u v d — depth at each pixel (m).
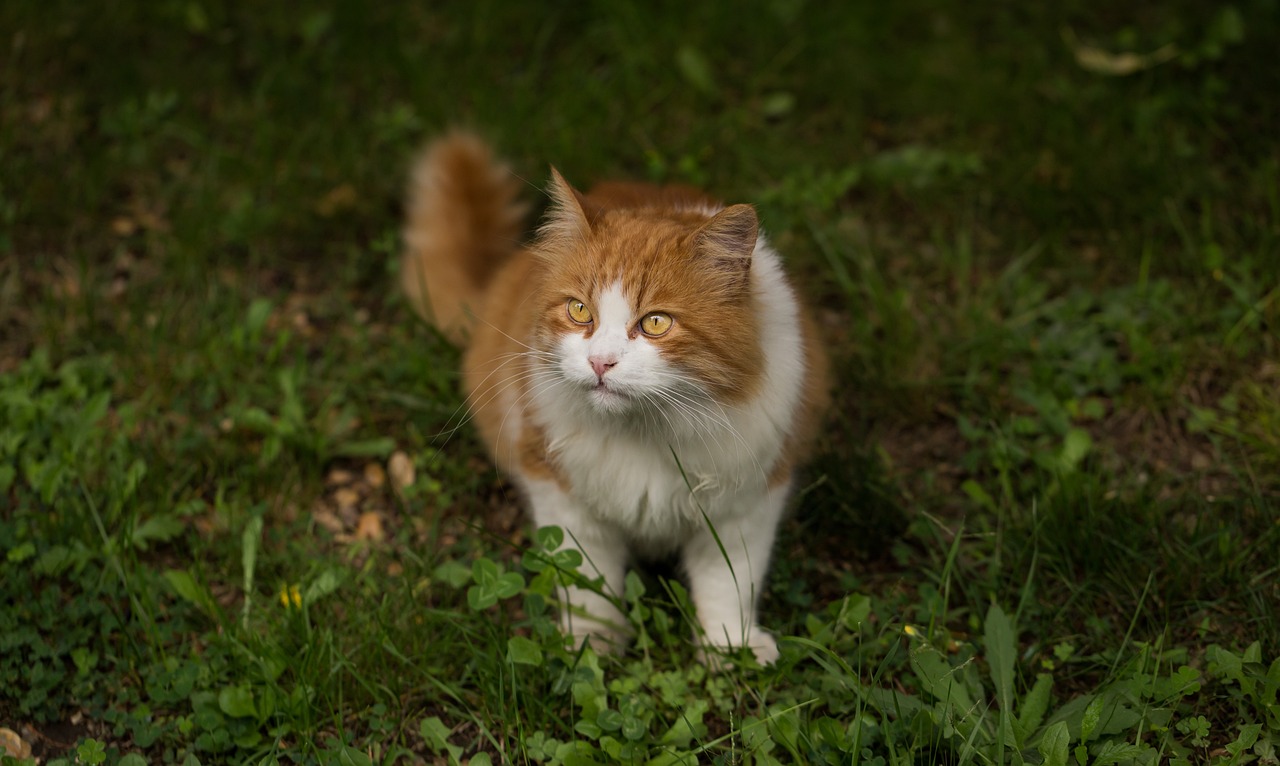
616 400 3.44
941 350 5.20
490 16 6.95
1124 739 3.51
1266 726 3.52
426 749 3.69
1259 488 4.42
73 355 5.11
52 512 4.28
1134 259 5.53
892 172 6.05
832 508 4.53
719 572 4.02
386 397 4.92
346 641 3.94
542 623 3.76
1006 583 4.21
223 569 4.25
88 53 6.57
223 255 5.69
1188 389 4.93
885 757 3.47
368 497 4.67
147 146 6.12
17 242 5.60
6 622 3.86
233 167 6.02
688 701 3.78
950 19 7.05
